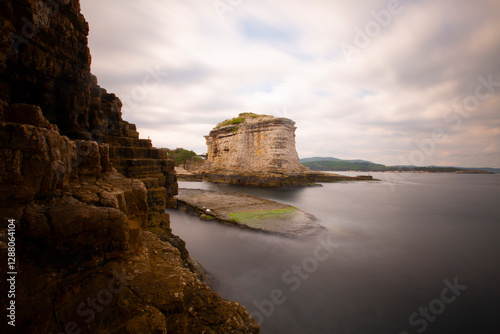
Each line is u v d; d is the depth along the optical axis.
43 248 3.19
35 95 8.41
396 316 11.19
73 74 9.52
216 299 5.41
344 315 11.12
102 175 7.01
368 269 15.55
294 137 69.38
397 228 25.77
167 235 13.75
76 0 9.06
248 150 70.06
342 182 86.62
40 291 2.97
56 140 4.29
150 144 17.55
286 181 62.56
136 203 6.34
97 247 3.63
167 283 5.16
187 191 45.22
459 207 39.69
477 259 17.69
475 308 11.85
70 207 3.74
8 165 3.29
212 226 23.17
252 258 16.22
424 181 108.12
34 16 6.89
